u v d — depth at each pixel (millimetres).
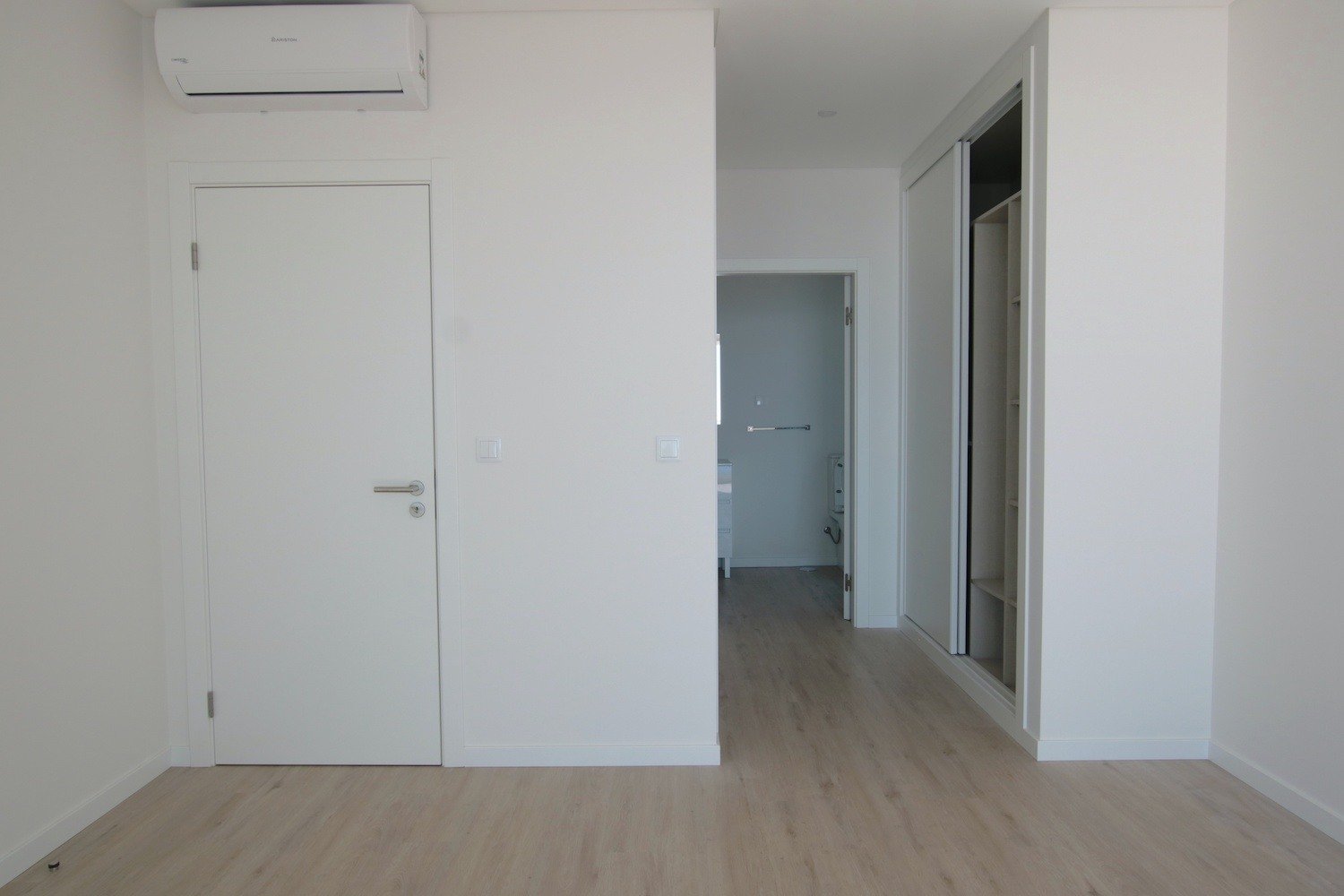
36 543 2148
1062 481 2643
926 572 3998
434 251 2627
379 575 2674
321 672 2693
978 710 3209
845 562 4656
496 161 2617
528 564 2670
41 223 2174
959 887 1995
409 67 2453
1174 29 2586
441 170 2615
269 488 2660
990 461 3580
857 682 3547
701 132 2611
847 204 4328
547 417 2648
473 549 2668
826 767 2682
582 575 2674
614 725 2701
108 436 2416
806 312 6027
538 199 2623
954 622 3621
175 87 2486
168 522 2662
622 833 2262
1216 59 2594
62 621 2234
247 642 2689
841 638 4246
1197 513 2652
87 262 2342
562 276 2633
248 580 2674
